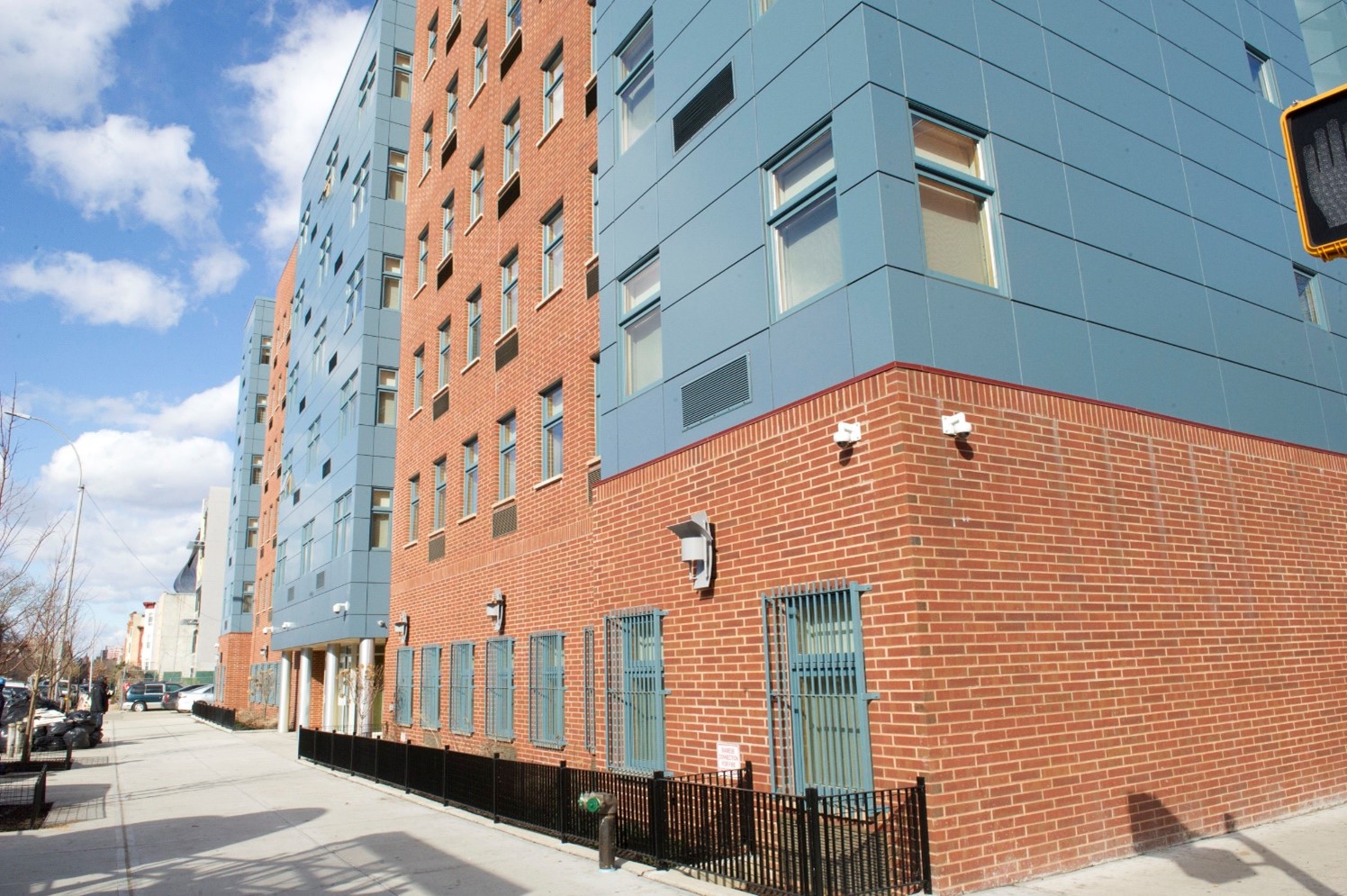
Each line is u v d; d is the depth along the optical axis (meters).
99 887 8.65
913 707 7.59
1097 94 10.93
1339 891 7.20
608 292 13.33
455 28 24.28
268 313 56.12
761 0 10.73
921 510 7.96
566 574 15.17
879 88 8.88
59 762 21.23
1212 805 9.46
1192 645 9.75
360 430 26.14
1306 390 12.30
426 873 9.05
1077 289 9.88
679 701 10.66
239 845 10.83
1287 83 14.15
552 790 11.02
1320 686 11.07
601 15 14.41
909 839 7.33
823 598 8.74
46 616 27.88
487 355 19.64
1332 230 3.16
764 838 7.96
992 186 9.49
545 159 17.61
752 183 10.40
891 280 8.38
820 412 8.94
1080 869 8.11
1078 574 8.92
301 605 31.27
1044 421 9.05
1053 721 8.32
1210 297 11.41
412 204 26.41
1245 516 10.80
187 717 49.84
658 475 11.46
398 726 22.47
